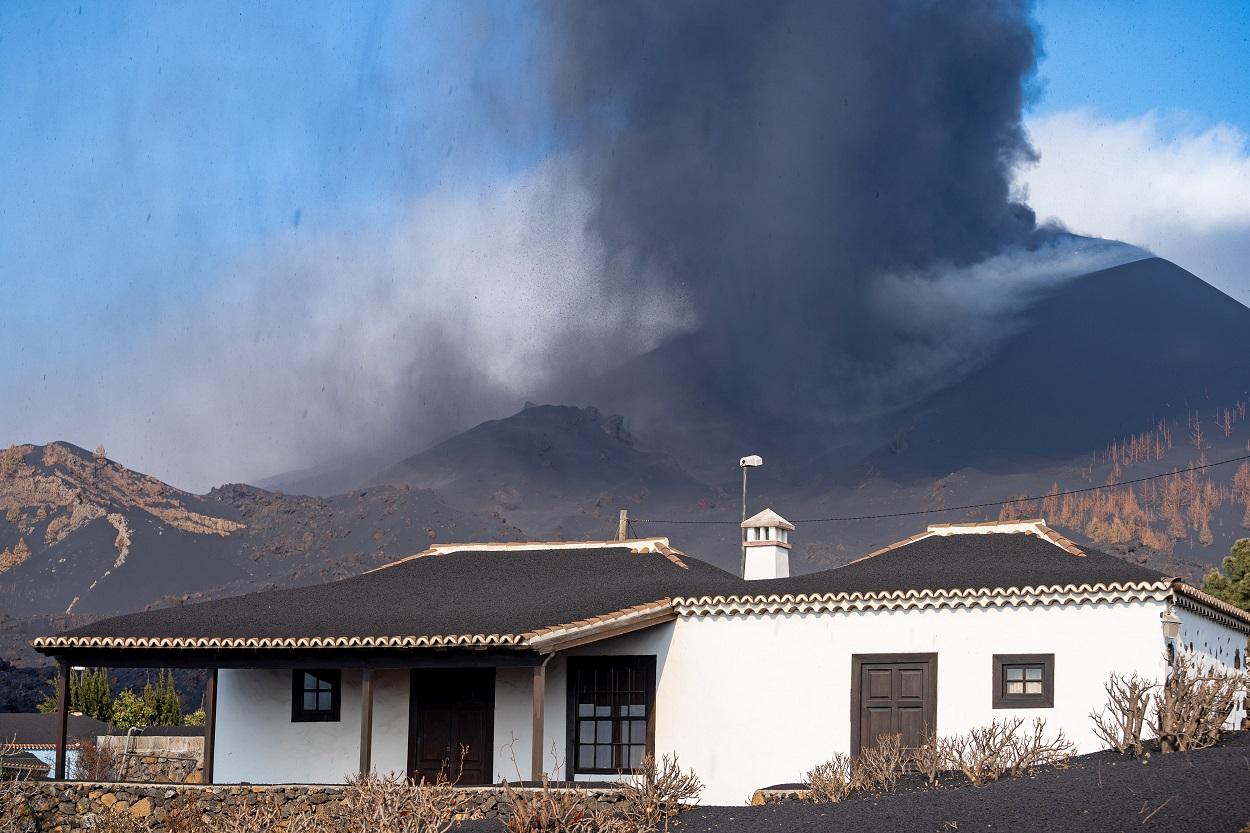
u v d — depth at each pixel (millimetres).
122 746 53312
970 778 22719
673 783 24344
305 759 31828
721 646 29859
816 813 21328
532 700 30672
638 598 30562
